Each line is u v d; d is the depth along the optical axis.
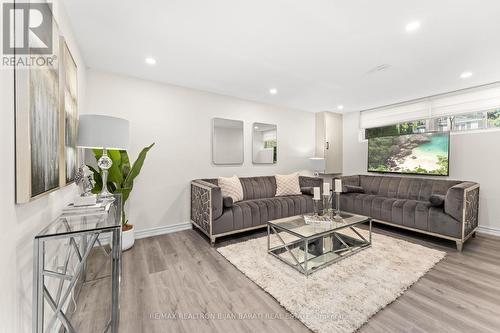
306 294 1.79
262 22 1.88
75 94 2.00
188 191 3.57
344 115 5.38
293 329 1.45
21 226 1.01
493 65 2.67
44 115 1.18
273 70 2.87
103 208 1.49
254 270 2.18
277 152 4.73
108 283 2.01
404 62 2.61
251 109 4.30
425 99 4.02
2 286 0.85
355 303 1.68
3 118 0.87
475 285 1.93
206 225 2.99
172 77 3.12
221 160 3.91
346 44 2.22
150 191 3.23
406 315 1.56
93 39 2.16
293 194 4.25
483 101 3.37
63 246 1.58
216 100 3.85
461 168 3.55
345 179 4.35
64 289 1.62
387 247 2.72
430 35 2.04
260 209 3.31
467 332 1.40
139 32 2.04
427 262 2.32
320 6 1.68
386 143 4.49
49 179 1.25
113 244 1.22
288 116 4.87
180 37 2.12
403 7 1.68
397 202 3.40
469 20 1.81
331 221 2.62
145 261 2.43
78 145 1.65
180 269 2.25
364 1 1.62
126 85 3.04
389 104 4.50
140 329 1.46
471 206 2.89
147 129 3.20
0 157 0.84
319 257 2.44
